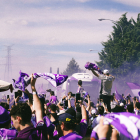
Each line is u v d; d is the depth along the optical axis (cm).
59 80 347
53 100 1180
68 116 377
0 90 696
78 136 367
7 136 342
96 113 939
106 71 883
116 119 285
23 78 364
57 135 385
